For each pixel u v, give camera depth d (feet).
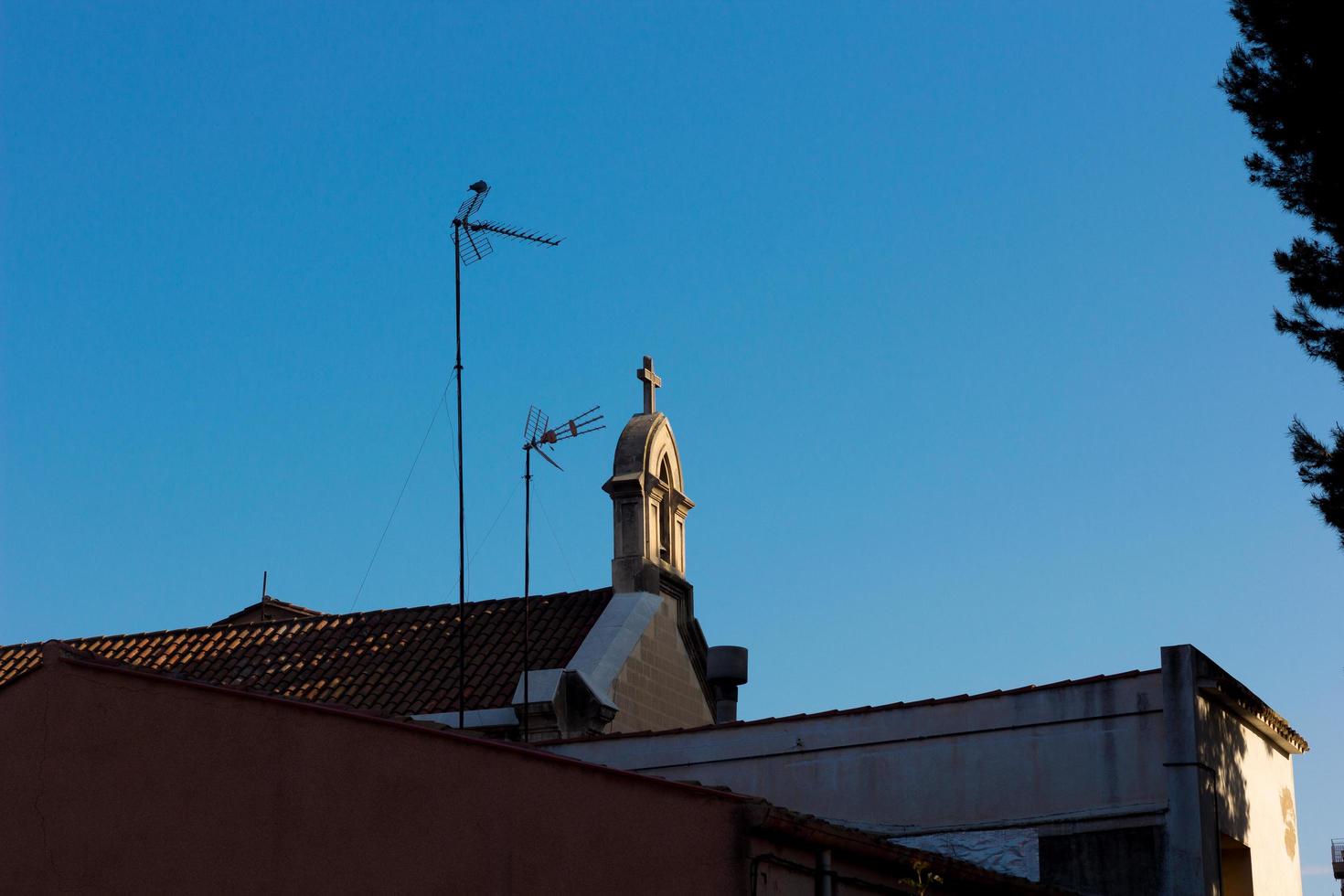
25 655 118.11
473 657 105.60
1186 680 71.51
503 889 51.16
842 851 53.26
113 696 57.67
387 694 103.19
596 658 102.58
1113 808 71.31
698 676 112.68
